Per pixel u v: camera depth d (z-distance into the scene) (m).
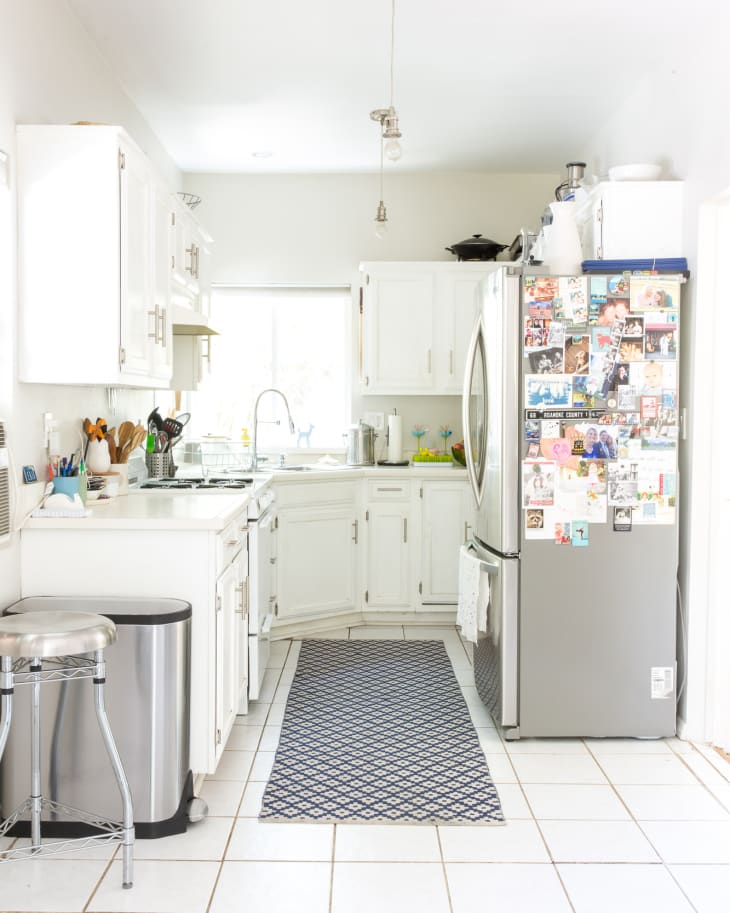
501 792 2.84
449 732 3.39
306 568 4.82
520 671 3.27
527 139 4.70
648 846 2.47
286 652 4.55
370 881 2.27
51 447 2.95
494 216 5.45
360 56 3.59
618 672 3.28
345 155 5.00
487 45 3.48
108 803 2.46
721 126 3.08
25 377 2.70
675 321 3.26
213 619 2.66
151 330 3.15
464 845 2.47
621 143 4.18
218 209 5.43
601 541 3.26
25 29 2.74
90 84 3.44
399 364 5.17
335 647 4.66
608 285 3.25
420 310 5.16
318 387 5.59
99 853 2.41
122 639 2.44
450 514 5.05
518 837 2.52
